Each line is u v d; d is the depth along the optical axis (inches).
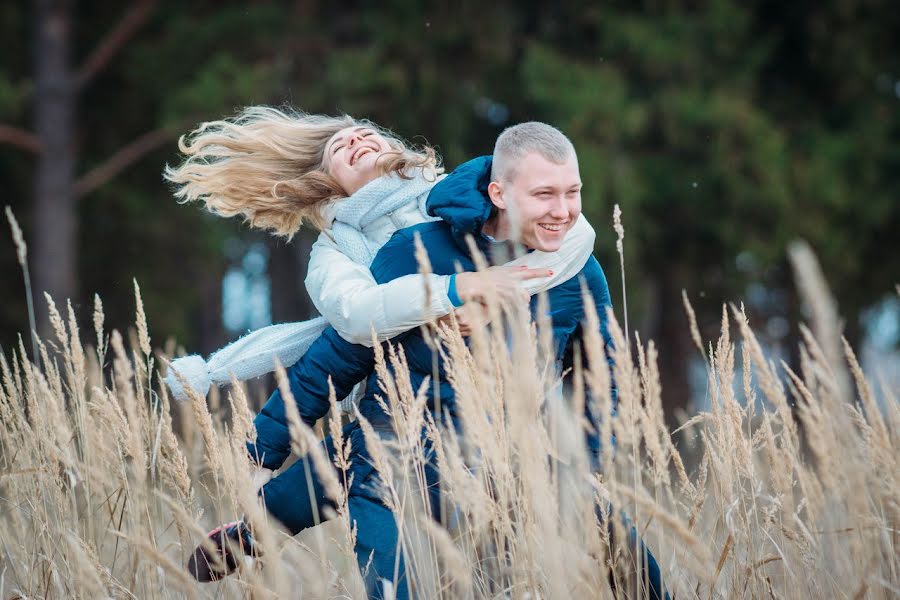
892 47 668.1
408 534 130.7
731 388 135.0
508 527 126.2
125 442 139.6
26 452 160.4
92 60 676.1
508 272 139.1
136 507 142.5
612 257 596.1
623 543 125.3
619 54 641.6
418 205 156.8
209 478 178.1
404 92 639.8
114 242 756.0
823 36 646.5
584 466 124.3
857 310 673.6
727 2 631.8
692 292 661.3
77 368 159.2
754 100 644.1
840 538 136.3
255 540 132.0
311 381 145.9
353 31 690.2
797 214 612.4
